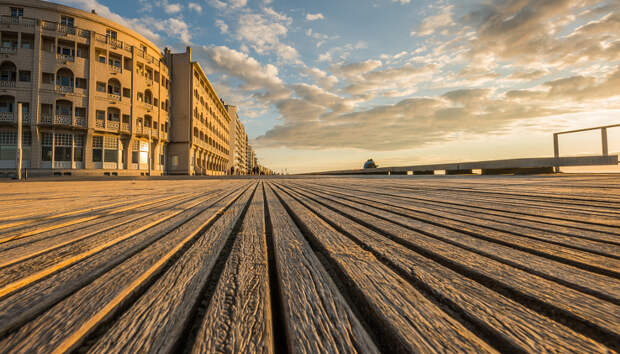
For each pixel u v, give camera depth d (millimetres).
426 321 778
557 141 16312
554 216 2443
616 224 2068
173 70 43219
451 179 11195
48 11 29875
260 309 853
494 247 1486
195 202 3994
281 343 823
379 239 1724
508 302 886
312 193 5539
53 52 29781
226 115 78750
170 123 42656
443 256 1354
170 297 928
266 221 2514
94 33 31406
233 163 92938
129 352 652
